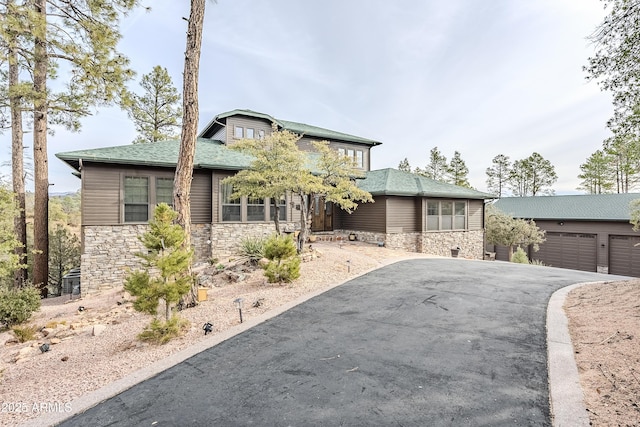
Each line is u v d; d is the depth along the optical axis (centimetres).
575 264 2022
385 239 1623
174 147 1417
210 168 1339
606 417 283
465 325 548
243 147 1116
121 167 1184
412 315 610
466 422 294
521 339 480
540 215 2217
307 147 2034
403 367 408
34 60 1166
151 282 545
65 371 454
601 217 1886
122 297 1007
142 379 404
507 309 625
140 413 332
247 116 1830
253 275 1025
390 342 489
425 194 1677
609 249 1878
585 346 427
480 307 644
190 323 612
